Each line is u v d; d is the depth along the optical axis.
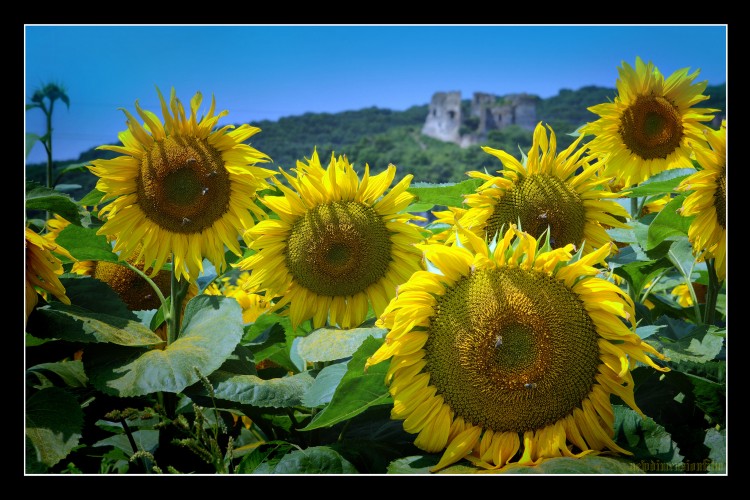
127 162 3.10
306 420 3.03
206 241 3.19
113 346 2.88
